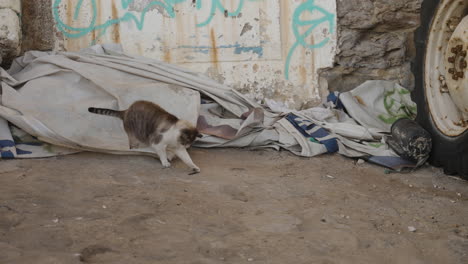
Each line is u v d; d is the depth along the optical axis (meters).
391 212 3.16
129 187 3.27
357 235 2.90
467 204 3.29
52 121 3.70
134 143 3.64
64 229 2.79
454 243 2.87
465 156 3.53
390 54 4.61
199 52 4.53
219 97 4.21
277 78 4.58
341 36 4.56
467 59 3.49
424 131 3.78
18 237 2.71
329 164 3.82
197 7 4.49
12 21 4.14
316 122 4.15
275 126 4.09
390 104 4.47
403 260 2.74
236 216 3.03
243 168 3.68
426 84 3.85
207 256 2.68
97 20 4.48
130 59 4.27
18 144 3.71
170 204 3.10
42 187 3.20
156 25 4.49
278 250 2.75
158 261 2.62
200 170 3.59
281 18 4.54
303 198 3.28
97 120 3.73
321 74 4.60
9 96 3.85
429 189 3.51
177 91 3.96
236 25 4.52
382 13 4.53
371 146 3.95
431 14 3.80
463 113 3.66
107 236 2.77
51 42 4.47
